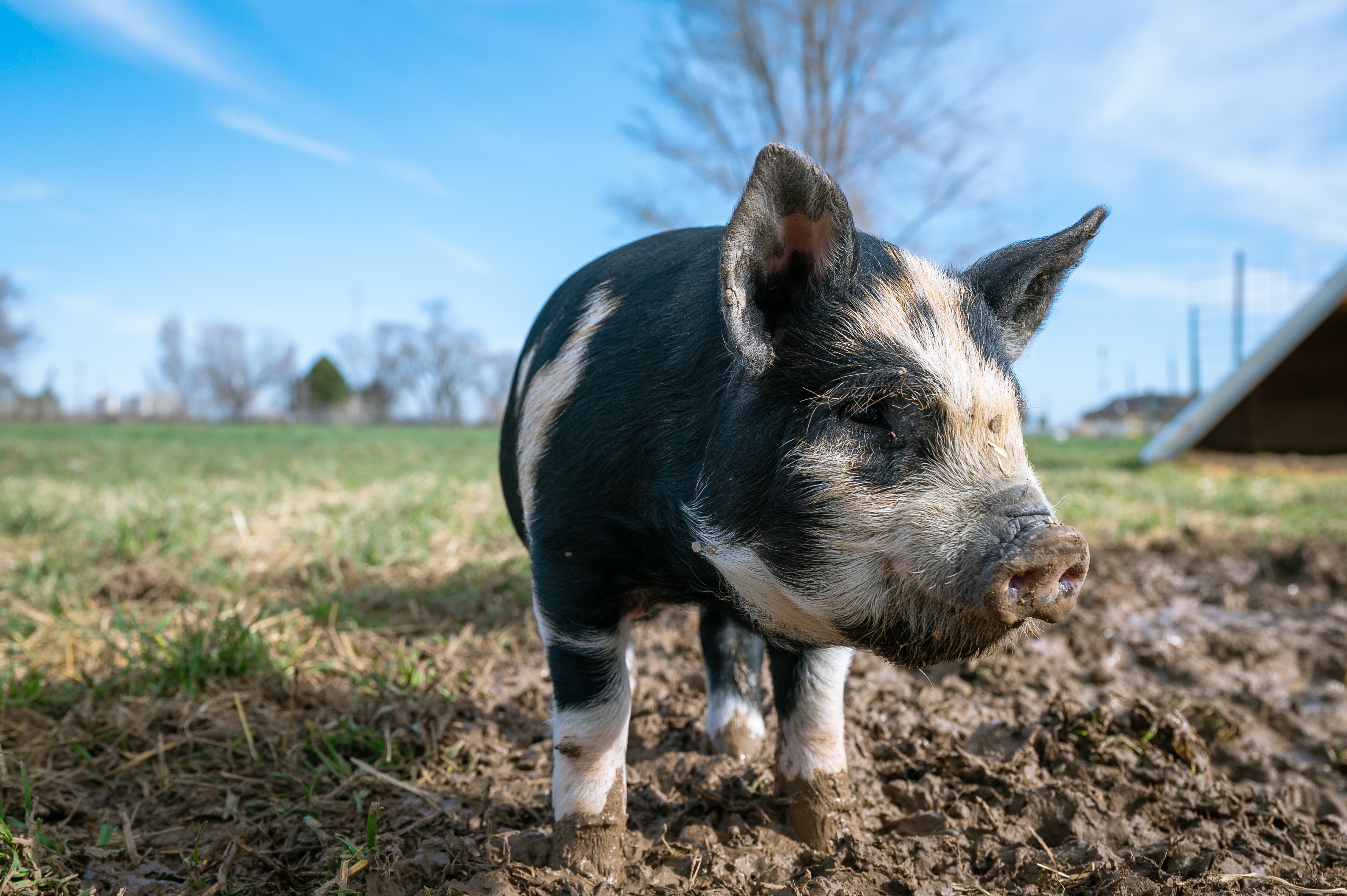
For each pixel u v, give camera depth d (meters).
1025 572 0.55
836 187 0.60
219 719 1.10
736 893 0.72
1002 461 0.60
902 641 0.61
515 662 1.38
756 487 0.63
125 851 0.83
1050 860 0.78
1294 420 5.54
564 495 0.74
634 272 0.81
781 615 0.66
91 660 1.31
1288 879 0.78
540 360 0.85
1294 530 2.52
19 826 0.85
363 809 0.91
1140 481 3.71
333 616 1.49
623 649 0.78
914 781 0.97
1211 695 1.36
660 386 0.70
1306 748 1.23
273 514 2.55
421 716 1.09
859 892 0.72
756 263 0.60
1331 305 4.05
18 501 2.58
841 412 0.61
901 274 0.65
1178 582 1.97
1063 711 1.05
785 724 0.84
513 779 0.98
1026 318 0.74
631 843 0.80
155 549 1.98
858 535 0.60
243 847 0.79
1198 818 0.88
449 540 2.23
